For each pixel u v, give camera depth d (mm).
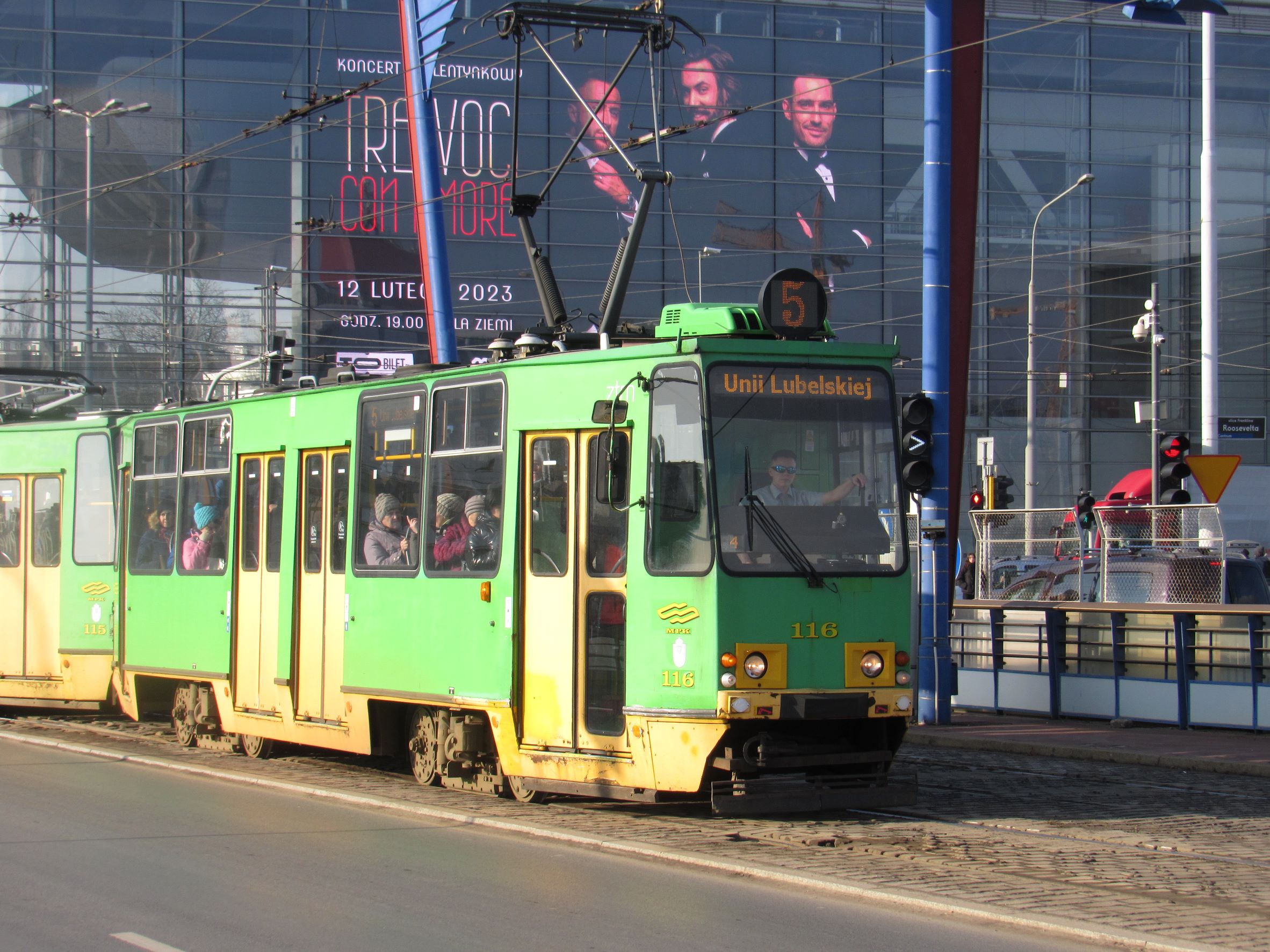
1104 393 52656
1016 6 51719
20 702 17656
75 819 10336
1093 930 6906
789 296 10711
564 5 15164
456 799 11398
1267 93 53781
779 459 10242
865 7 50750
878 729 10578
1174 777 13398
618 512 10492
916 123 51031
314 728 13234
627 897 7734
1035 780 13141
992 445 31547
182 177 47594
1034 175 52219
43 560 17578
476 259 48562
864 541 10391
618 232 49469
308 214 48062
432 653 11852
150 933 6891
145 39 47562
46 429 17703
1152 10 20688
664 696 10055
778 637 10016
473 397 11695
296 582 13609
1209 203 29859
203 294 47719
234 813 10664
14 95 46969
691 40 49688
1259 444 53469
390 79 48406
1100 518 20578
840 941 6789
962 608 20172
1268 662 16375
